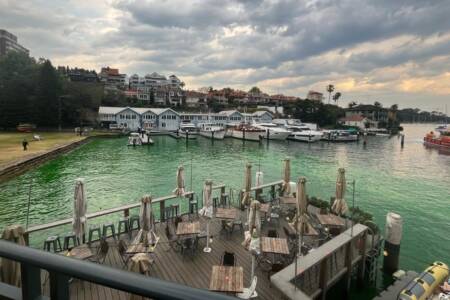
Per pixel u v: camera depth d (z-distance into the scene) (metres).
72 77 118.88
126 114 83.38
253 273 8.73
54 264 1.23
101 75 134.75
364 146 64.62
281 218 14.73
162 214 13.74
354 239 10.88
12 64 94.62
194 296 0.98
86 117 81.06
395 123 115.56
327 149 58.53
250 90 176.25
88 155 44.88
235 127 76.31
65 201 22.22
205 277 9.41
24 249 1.34
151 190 26.05
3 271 4.57
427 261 13.93
